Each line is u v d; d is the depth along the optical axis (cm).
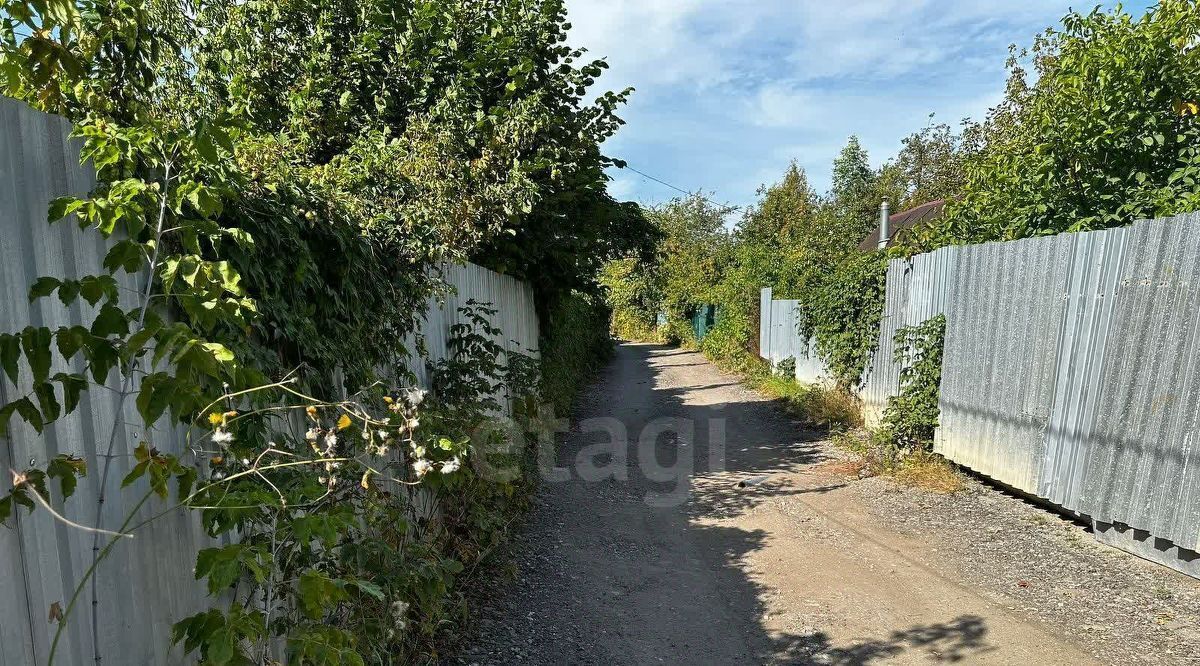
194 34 635
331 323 331
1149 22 630
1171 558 427
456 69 776
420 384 507
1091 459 488
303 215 311
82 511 182
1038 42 1184
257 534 242
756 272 1877
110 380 195
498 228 677
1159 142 620
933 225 845
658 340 3572
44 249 177
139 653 199
